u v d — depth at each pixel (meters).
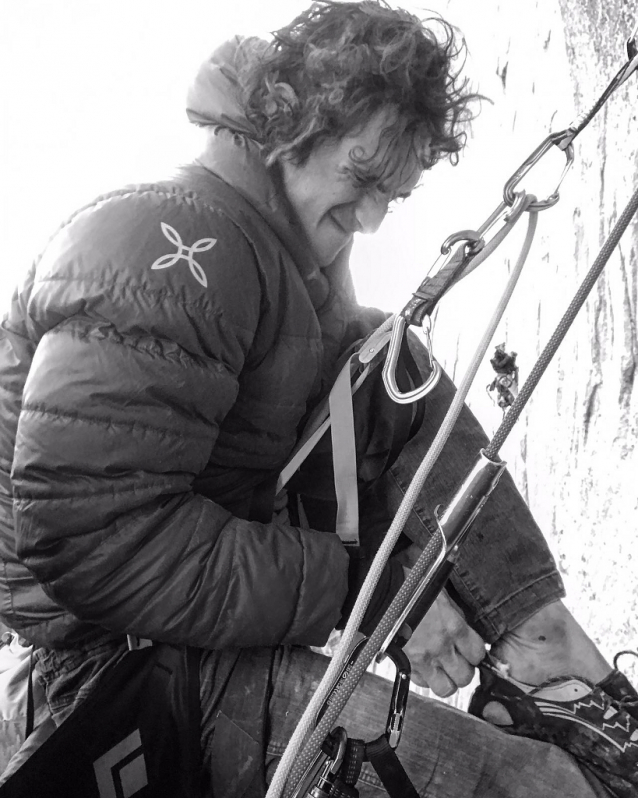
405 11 0.96
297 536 0.91
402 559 1.14
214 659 0.92
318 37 0.92
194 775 0.92
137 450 0.82
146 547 0.84
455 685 0.98
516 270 0.77
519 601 1.04
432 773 0.89
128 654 0.88
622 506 1.18
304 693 0.91
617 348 1.19
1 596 0.94
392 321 0.98
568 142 0.79
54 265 0.84
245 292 0.87
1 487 0.92
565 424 1.34
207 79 0.97
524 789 0.89
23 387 0.90
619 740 0.96
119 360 0.81
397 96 0.90
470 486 0.72
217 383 0.86
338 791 0.76
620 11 1.16
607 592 1.20
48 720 0.93
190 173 0.94
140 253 0.83
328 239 0.99
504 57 1.65
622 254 1.16
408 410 1.06
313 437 1.00
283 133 0.92
